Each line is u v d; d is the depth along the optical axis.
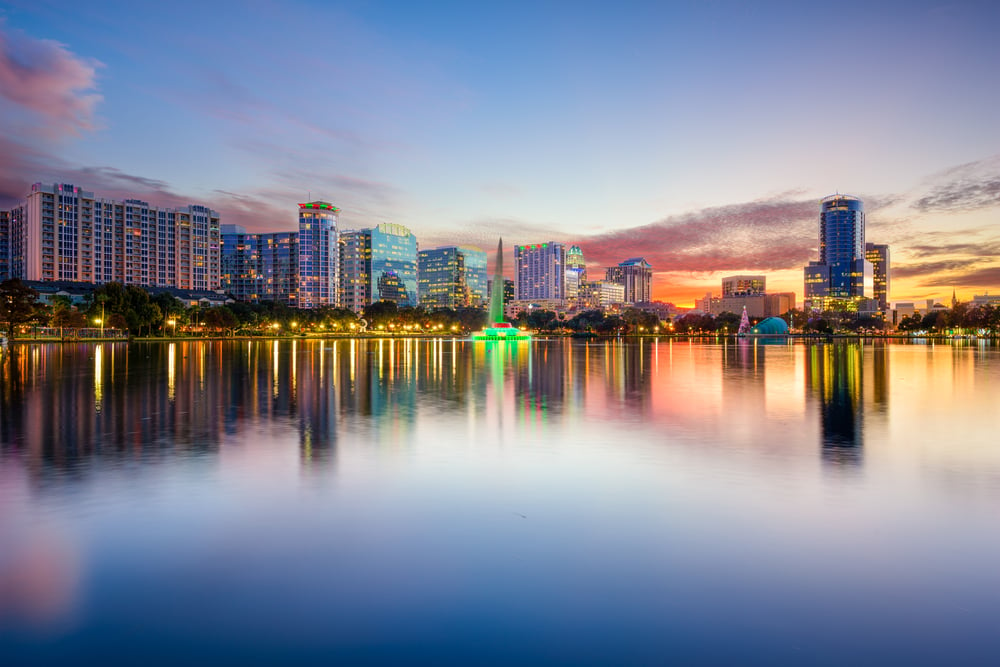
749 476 14.22
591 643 6.84
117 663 6.48
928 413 25.09
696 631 7.09
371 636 7.00
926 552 9.44
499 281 189.12
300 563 8.97
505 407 26.62
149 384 36.59
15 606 7.66
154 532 10.26
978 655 6.64
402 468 14.97
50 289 178.50
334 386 35.84
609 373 47.50
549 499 12.29
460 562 9.02
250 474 14.24
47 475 14.02
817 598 7.89
